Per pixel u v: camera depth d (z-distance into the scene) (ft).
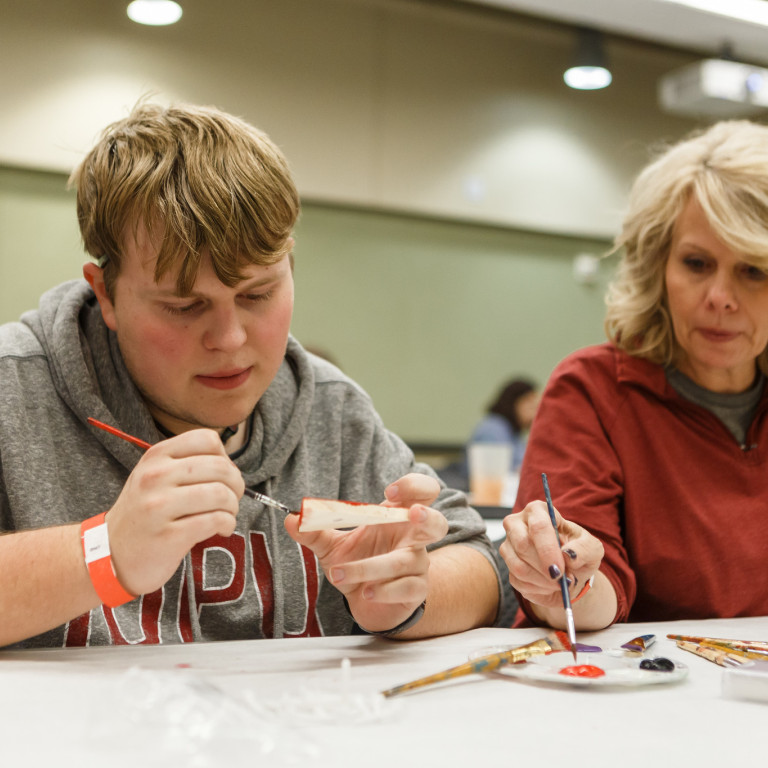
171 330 3.15
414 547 3.00
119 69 14.30
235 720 1.98
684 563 4.32
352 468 4.11
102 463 3.58
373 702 2.25
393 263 16.88
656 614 4.38
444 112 17.04
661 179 4.57
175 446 2.67
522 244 18.11
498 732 2.12
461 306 17.52
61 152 13.93
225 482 2.65
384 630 3.09
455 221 17.39
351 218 16.46
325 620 3.84
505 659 2.66
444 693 2.45
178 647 2.98
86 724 2.02
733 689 2.45
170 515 2.56
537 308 18.29
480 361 17.72
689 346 4.43
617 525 4.21
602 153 18.61
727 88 15.81
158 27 14.60
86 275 3.47
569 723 2.21
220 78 15.06
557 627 3.48
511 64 17.67
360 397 4.33
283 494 3.89
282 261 3.23
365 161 16.34
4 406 3.47
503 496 8.43
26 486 3.37
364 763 1.88
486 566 3.60
